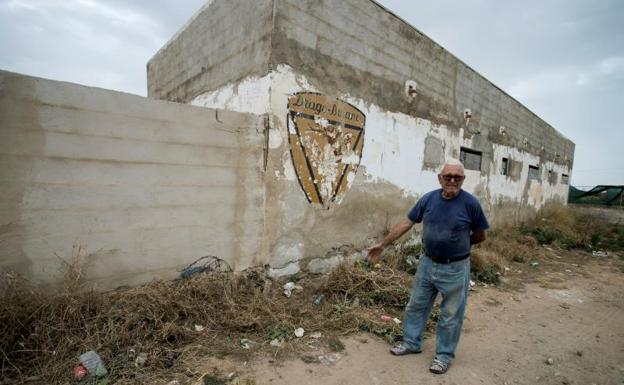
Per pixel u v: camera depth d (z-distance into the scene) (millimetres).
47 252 2762
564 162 15859
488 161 9000
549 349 3287
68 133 2797
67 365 2344
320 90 4344
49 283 2785
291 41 3934
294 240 4352
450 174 2504
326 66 4383
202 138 3537
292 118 4070
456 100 7281
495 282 5320
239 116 3766
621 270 6844
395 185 5840
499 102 9172
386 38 5285
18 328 2418
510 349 3230
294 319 3395
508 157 10148
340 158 4754
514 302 4586
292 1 3885
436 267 2688
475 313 4086
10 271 2607
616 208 16562
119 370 2381
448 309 2660
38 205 2701
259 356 2779
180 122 3389
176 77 6207
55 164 2756
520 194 11328
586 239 9820
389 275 4590
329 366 2719
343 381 2535
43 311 2520
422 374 2682
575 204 18641
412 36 5824
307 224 4465
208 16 5035
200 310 3176
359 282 4164
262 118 3889
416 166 6289
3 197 2551
